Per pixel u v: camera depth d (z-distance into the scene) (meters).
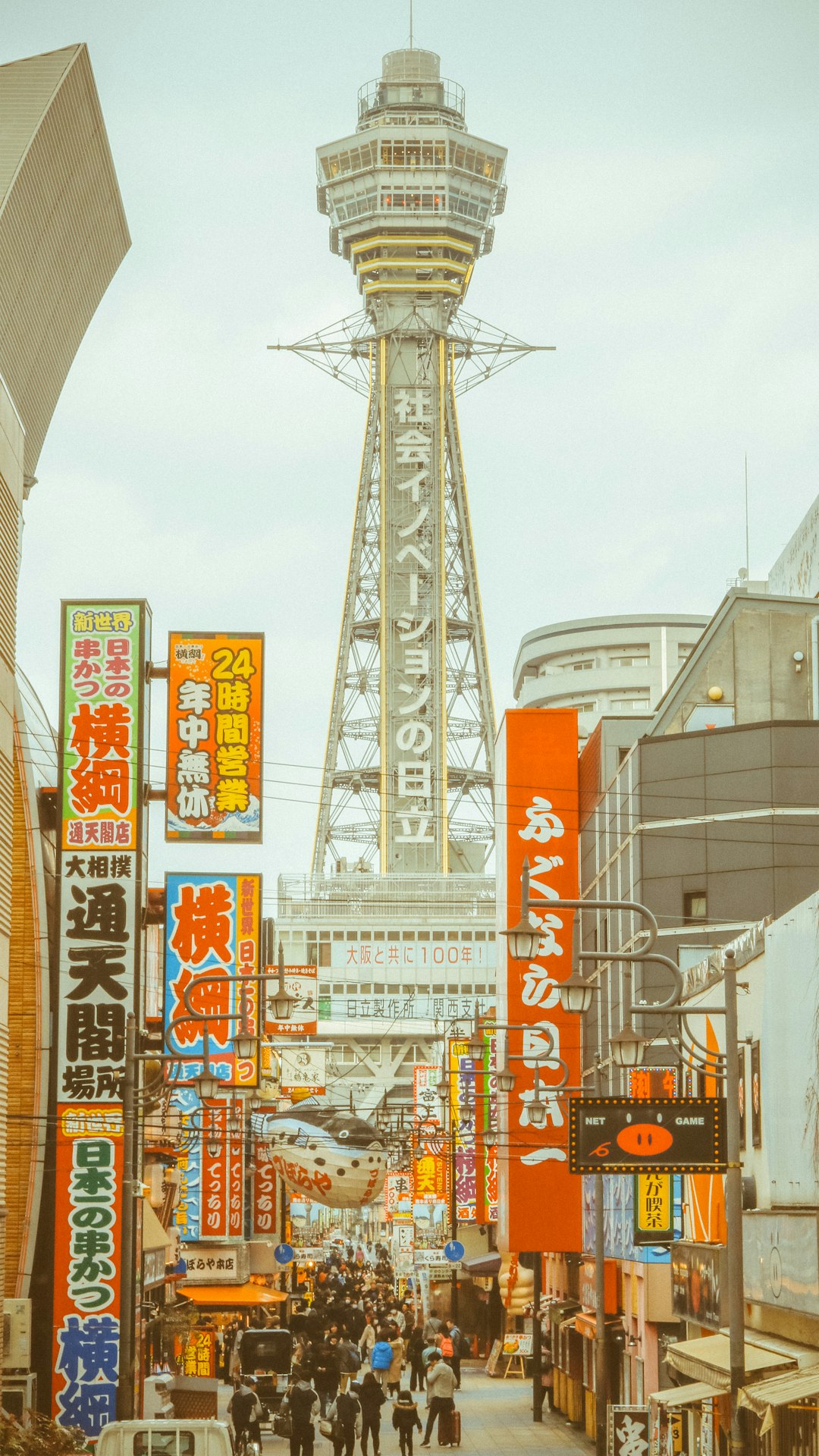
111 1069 49.50
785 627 63.59
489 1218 82.94
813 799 55.75
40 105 67.81
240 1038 38.81
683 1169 30.45
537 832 67.06
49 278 76.19
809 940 31.72
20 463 44.97
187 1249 69.31
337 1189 60.88
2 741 42.59
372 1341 68.38
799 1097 32.53
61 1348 48.03
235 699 52.19
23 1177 48.97
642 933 56.84
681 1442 39.53
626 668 175.88
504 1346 76.44
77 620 51.50
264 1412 52.59
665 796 57.47
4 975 43.12
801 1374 28.52
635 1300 50.28
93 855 50.50
